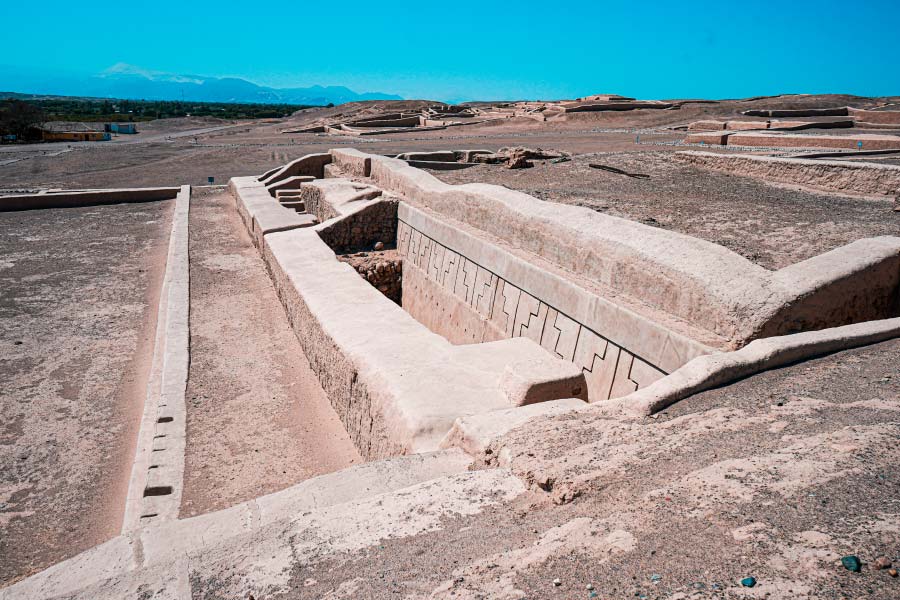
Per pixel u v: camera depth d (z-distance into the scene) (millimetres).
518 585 2715
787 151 18125
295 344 9539
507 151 21641
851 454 3244
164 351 9031
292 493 4113
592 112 42875
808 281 5648
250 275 12961
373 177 17734
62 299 11812
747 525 2797
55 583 3346
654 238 6906
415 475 4246
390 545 3262
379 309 8344
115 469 6523
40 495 6094
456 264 10555
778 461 3277
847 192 11914
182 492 5918
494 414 4676
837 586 2346
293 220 14367
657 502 3133
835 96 47031
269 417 7398
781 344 4766
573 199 12141
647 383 6207
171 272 12891
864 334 5027
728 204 11180
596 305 6914
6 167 31141
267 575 3094
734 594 2402
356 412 6602
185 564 3229
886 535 2578
